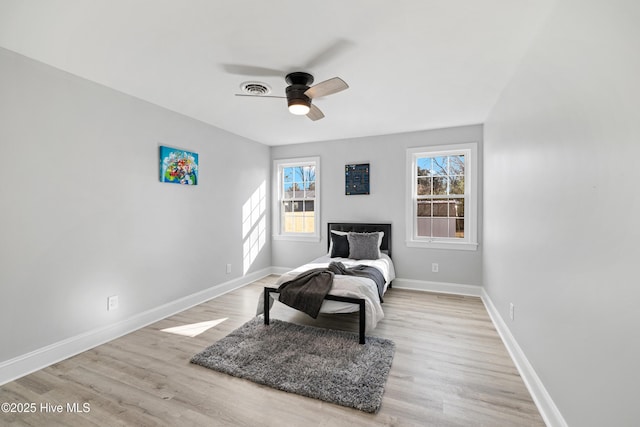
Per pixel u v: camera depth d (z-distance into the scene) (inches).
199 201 144.0
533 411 67.7
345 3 62.0
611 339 44.3
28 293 83.6
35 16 65.5
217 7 63.0
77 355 93.1
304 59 85.7
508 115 99.9
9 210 79.7
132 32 72.2
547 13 65.0
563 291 59.4
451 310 133.1
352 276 117.8
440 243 160.9
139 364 87.7
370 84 103.1
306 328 111.3
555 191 63.0
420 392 74.3
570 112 56.7
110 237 105.0
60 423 63.8
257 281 185.2
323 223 189.0
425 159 168.2
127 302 110.5
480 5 62.8
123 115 109.3
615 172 43.6
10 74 79.7
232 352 92.7
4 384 77.7
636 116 39.1
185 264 136.1
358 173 178.4
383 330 111.7
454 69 91.9
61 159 91.0
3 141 78.5
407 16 66.4
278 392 74.2
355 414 66.4
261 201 193.0
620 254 42.4
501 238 109.5
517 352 87.0
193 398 72.0
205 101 118.6
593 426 48.7
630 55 40.3
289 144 197.0
